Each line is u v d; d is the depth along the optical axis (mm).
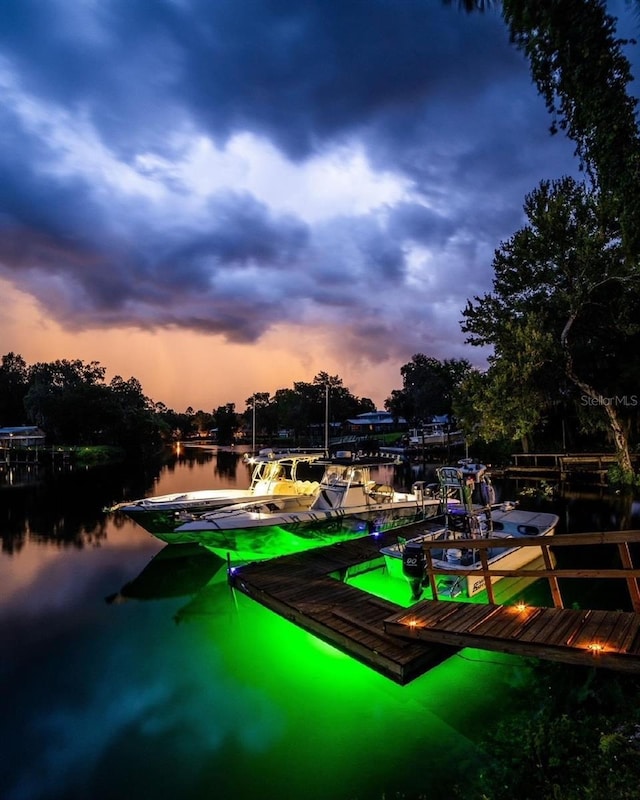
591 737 4727
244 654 7938
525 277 22188
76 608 10039
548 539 6000
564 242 20844
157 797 4953
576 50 5844
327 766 5262
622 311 20656
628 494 21203
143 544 15250
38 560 13492
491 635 5684
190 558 13445
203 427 146500
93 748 5711
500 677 6758
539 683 6418
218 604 10141
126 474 37938
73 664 7688
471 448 35656
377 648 6465
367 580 10789
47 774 5297
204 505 13992
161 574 12219
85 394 60344
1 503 23172
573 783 4109
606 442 30078
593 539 5633
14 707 6555
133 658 7852
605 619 5730
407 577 8703
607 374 23422
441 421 56000
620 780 3793
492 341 23281
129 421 61781
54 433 63938
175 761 5453
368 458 14617
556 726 5121
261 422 95438
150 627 9055
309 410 80188
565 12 5727
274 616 9109
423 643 6539
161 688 6965
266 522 11742
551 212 20375
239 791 4980
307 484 15141
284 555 11234
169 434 114250
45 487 29297
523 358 20297
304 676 7207
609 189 6531
